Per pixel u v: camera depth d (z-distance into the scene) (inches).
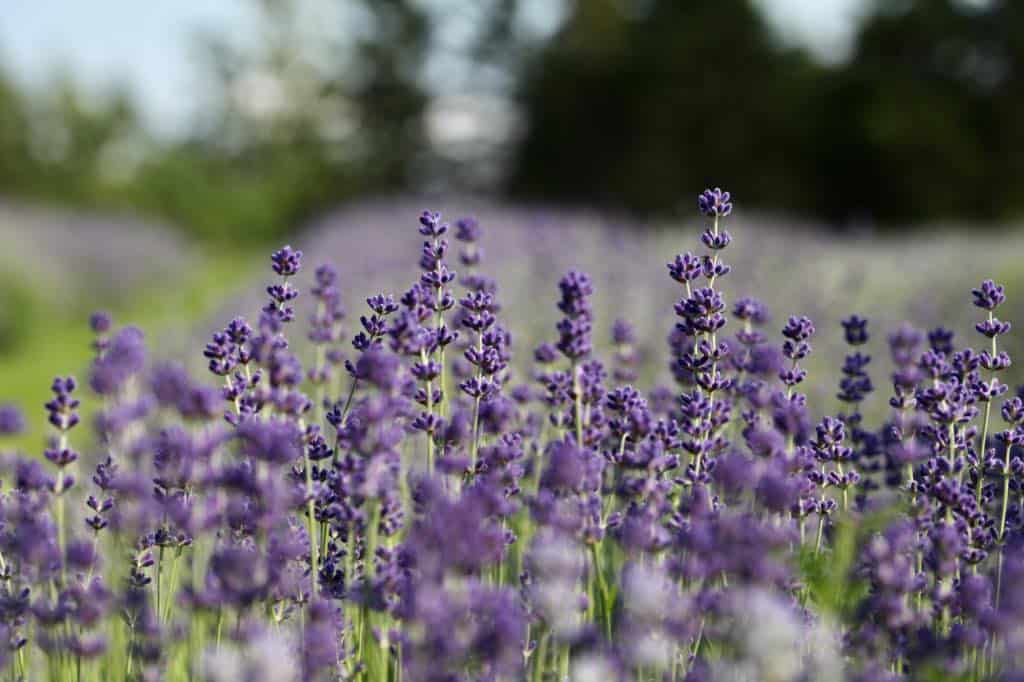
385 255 454.9
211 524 82.4
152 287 918.4
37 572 90.7
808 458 100.8
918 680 82.0
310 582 95.0
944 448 108.2
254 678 69.6
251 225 1803.6
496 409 106.0
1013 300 328.2
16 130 1989.4
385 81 1845.5
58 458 91.7
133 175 1963.6
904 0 1485.0
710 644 86.3
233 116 1958.7
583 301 102.3
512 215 693.3
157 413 124.8
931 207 1422.2
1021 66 1445.6
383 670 82.3
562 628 77.4
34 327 570.3
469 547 72.6
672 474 120.1
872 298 380.5
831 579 83.1
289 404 91.9
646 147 1539.1
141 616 90.6
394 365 85.5
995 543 102.1
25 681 89.1
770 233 511.2
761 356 122.1
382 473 84.6
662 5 1622.8
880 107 1414.9
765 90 1512.1
